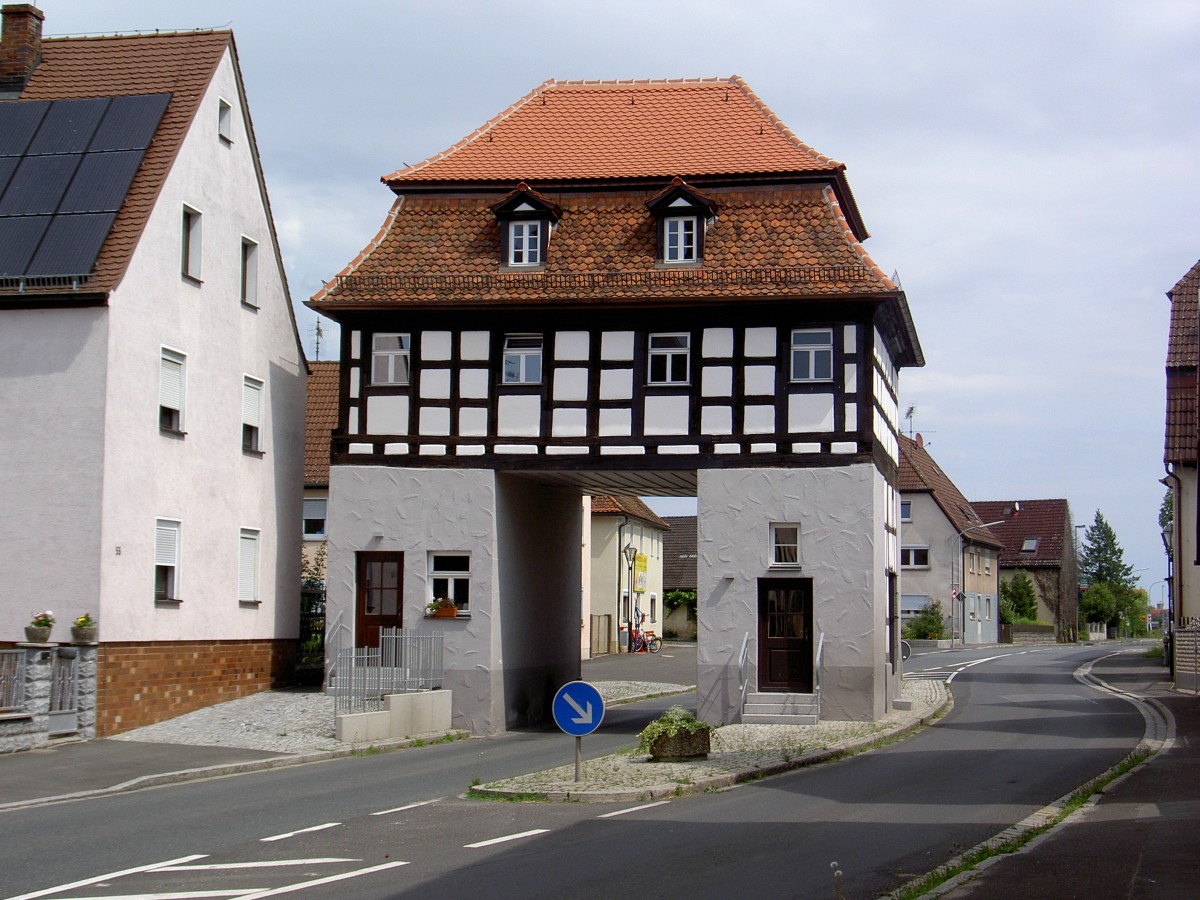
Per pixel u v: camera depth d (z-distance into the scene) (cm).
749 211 2706
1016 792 1558
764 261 2625
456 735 2525
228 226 2778
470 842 1256
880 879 1049
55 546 2289
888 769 1825
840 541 2528
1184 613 3950
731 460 2584
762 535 2559
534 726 2864
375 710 2411
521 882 1049
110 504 2306
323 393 4578
